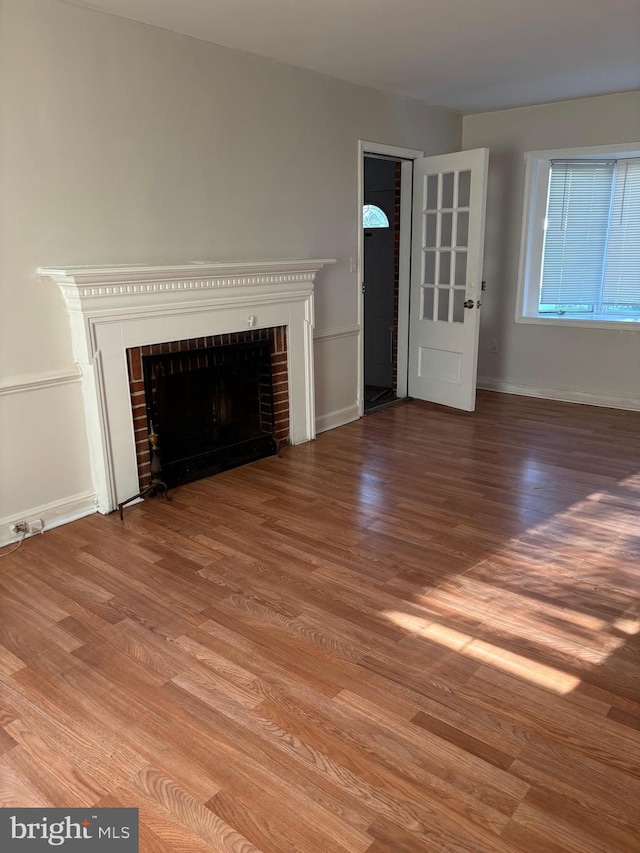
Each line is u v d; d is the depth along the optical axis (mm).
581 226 5609
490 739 1837
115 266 3174
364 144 4723
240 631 2354
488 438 4609
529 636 2312
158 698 2018
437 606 2502
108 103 3129
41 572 2789
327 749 1809
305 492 3635
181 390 3662
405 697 2010
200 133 3584
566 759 1764
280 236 4191
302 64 4027
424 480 3801
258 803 1640
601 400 5531
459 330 5254
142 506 3459
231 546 3004
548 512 3348
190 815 1607
